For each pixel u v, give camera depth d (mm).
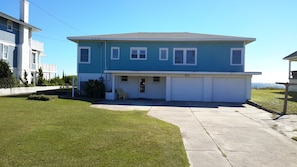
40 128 6691
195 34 22484
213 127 8492
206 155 5309
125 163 4406
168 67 20047
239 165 4750
